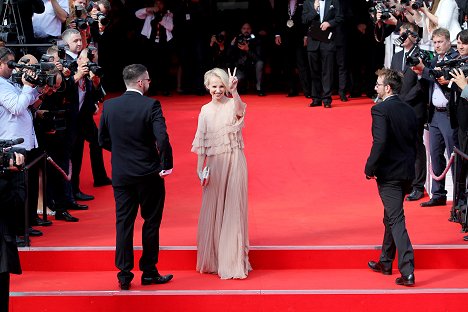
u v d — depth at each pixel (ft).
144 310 31.42
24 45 39.37
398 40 40.70
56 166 37.88
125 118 31.32
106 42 66.39
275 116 55.62
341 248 34.73
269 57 67.36
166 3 64.80
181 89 66.44
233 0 75.82
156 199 31.99
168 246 34.73
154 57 65.10
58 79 35.55
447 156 40.52
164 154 30.94
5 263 27.99
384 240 33.78
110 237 36.27
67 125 38.78
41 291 31.78
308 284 32.68
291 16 62.54
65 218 38.81
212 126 33.32
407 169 32.37
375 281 33.12
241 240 33.24
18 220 28.68
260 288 32.17
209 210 33.58
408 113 32.53
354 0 62.03
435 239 36.04
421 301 31.63
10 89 34.14
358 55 62.75
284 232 37.09
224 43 65.98
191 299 31.37
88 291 31.68
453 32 46.03
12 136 34.60
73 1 47.83
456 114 37.17
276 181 45.09
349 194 43.29
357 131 52.31
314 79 58.90
